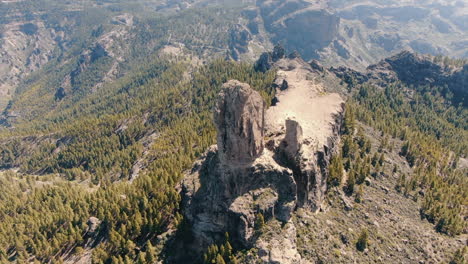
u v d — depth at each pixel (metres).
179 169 147.00
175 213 117.69
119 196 138.00
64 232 132.00
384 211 130.75
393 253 114.88
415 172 160.62
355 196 133.00
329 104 162.88
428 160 176.25
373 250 112.69
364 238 111.94
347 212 124.88
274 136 118.88
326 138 134.00
